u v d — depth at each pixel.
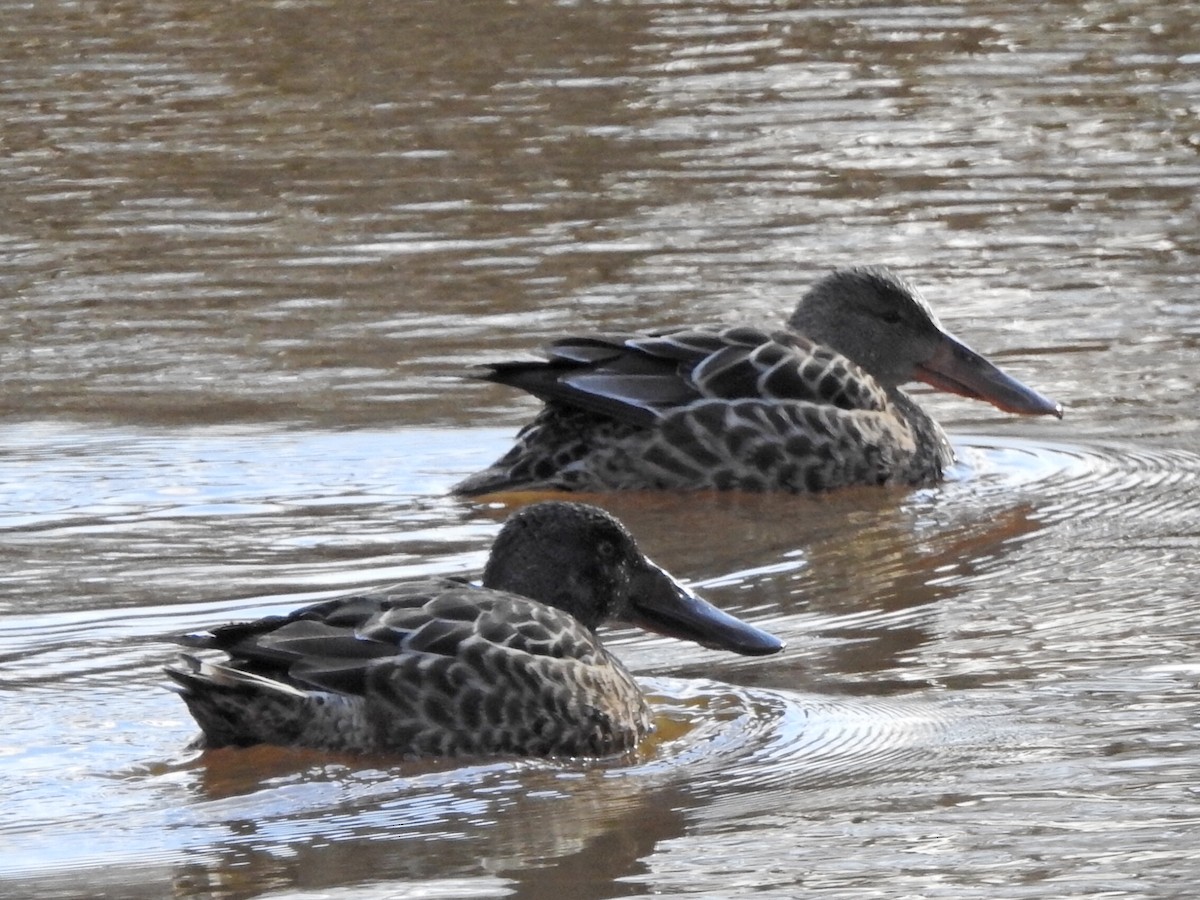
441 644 10.52
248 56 27.58
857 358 16.86
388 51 27.78
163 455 15.61
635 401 15.52
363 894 8.99
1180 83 26.16
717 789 10.23
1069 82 26.31
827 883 9.06
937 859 9.28
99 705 11.17
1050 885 8.98
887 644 12.35
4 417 16.41
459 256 20.52
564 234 21.06
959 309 19.12
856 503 15.43
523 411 16.66
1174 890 8.90
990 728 10.91
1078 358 18.00
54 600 12.88
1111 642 12.23
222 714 10.41
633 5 29.95
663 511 15.23
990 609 12.95
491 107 25.30
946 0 30.02
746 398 15.72
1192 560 13.77
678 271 19.97
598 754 10.63
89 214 21.91
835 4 29.86
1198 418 16.75
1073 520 14.78
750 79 26.38
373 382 17.23
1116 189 22.48
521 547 11.83
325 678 10.38
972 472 16.17
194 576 13.31
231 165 23.42
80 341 18.28
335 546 13.91
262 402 16.77
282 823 9.74
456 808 9.96
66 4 30.09
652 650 12.38
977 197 22.28
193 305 19.22
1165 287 19.62
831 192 22.41
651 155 23.62
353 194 22.42
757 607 13.09
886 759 10.52
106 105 25.55
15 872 9.24
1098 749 10.55
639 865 9.29
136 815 9.82
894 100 25.62
